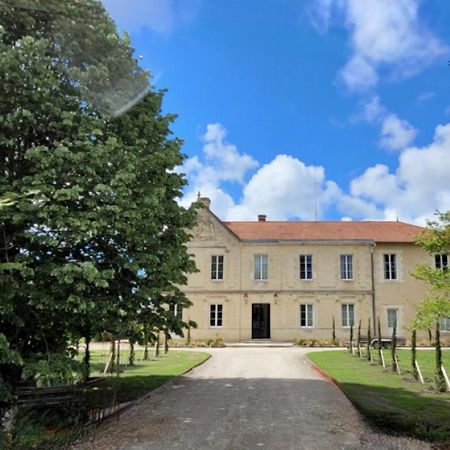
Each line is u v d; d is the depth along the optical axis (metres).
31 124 8.98
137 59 10.18
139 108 11.14
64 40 9.44
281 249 32.66
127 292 9.95
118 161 9.38
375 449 7.40
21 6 8.95
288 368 17.58
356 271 32.22
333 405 10.59
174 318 11.46
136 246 9.87
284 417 9.52
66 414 8.72
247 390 12.69
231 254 32.62
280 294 32.12
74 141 9.06
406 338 30.72
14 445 7.71
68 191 8.24
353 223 35.75
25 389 8.48
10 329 9.26
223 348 27.94
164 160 10.65
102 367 16.59
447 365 17.42
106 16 9.80
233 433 8.38
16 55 8.62
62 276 8.38
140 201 9.68
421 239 13.23
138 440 8.00
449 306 11.47
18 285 8.19
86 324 9.68
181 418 9.50
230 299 32.16
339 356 21.25
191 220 11.82
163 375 15.22
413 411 9.55
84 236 8.48
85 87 9.50
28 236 8.38
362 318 31.70
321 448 7.48
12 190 8.58
